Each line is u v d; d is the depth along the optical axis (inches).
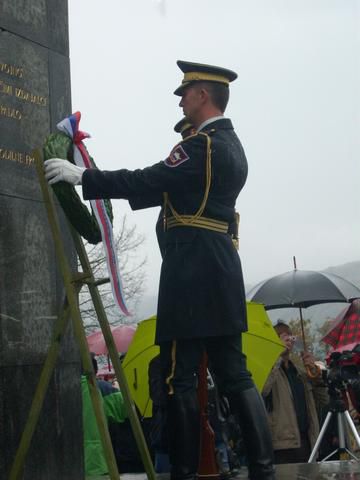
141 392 308.2
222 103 225.5
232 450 266.7
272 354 310.8
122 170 211.6
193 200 216.8
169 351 218.5
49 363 208.2
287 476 240.7
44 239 250.4
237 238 238.4
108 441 198.2
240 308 217.8
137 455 336.5
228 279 216.5
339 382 350.3
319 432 357.4
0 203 239.1
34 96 253.8
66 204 209.2
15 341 239.1
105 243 211.6
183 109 227.5
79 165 216.2
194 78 224.7
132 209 222.4
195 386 221.0
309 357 370.6
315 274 469.4
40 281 248.1
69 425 253.0
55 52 262.8
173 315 215.9
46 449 244.5
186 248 216.5
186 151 214.5
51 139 211.5
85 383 294.2
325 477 237.8
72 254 259.8
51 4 263.4
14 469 208.4
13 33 249.8
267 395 345.7
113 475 196.7
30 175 248.8
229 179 217.9
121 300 211.9
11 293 239.5
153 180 212.1
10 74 247.1
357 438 344.8
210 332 214.2
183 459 217.5
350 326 433.4
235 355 220.2
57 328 208.4
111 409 327.3
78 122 216.1
